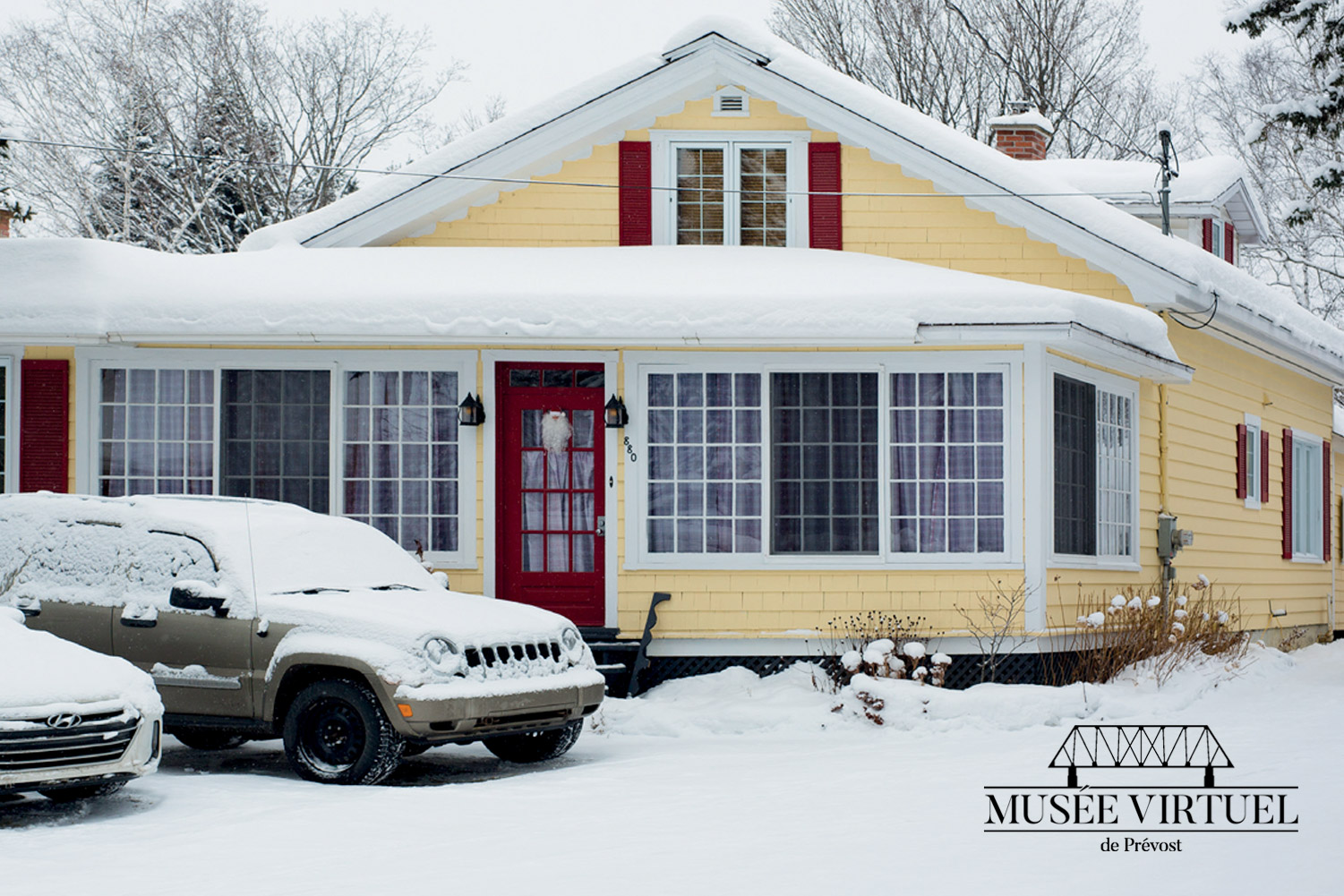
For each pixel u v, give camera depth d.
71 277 13.70
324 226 16.30
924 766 9.67
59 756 8.12
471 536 13.91
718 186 16.38
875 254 16.12
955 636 13.45
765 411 13.76
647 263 14.98
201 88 33.03
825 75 16.08
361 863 6.86
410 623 9.53
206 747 11.63
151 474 14.01
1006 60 36.19
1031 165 16.48
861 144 16.14
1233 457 18.98
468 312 13.18
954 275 14.59
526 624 10.27
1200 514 17.77
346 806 8.45
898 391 13.72
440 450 14.02
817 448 13.75
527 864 6.74
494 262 15.02
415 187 16.25
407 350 13.99
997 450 13.59
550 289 13.43
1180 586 16.80
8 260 13.84
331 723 9.59
